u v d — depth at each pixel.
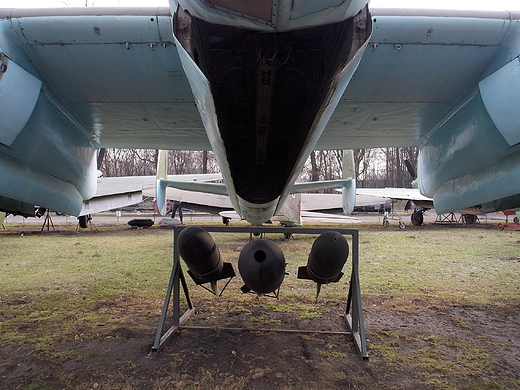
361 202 19.80
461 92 3.58
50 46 2.88
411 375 2.91
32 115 3.18
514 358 3.23
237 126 3.97
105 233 14.74
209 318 4.27
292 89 3.38
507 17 2.76
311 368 3.02
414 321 4.21
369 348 3.44
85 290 5.54
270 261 2.98
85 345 3.46
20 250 9.74
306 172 42.75
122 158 48.00
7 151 3.17
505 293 5.42
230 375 2.88
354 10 2.08
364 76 3.32
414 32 2.79
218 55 2.94
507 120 2.87
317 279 3.45
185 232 3.11
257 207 4.71
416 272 6.88
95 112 4.05
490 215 30.69
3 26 2.70
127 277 6.45
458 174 4.17
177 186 9.45
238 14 1.98
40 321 4.13
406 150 44.94
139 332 3.81
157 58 3.02
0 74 2.67
